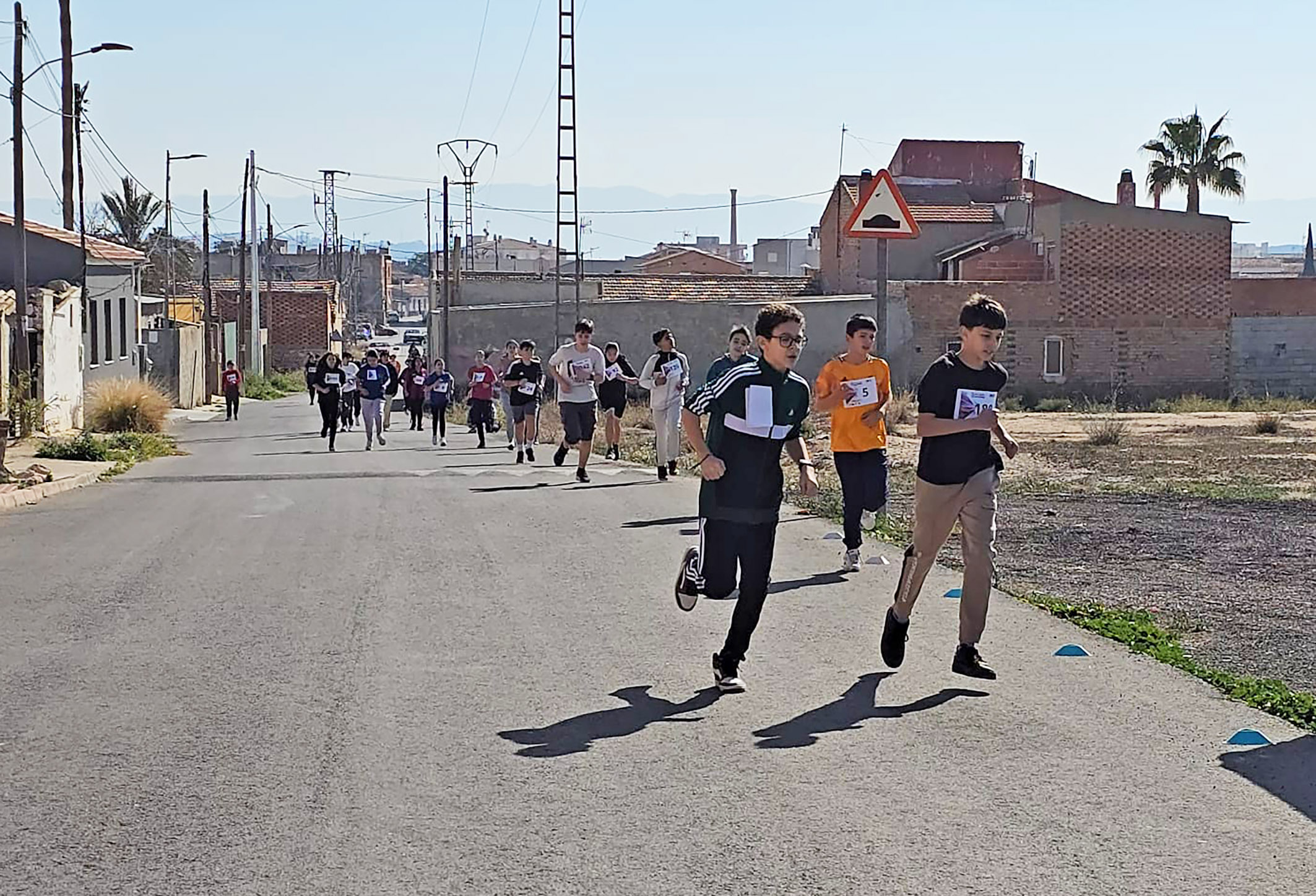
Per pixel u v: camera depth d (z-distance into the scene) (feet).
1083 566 37.86
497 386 111.96
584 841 17.31
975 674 25.18
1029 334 165.48
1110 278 166.09
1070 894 15.62
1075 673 25.54
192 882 16.08
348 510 51.06
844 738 21.68
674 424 61.21
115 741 21.72
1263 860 16.60
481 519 48.01
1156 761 20.36
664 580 35.70
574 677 25.64
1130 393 166.81
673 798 18.92
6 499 54.44
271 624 30.48
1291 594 33.47
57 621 30.91
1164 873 16.21
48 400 103.04
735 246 465.88
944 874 16.20
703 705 23.65
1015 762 20.40
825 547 40.63
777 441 24.56
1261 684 24.30
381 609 32.04
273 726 22.47
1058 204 165.68
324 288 308.19
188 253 334.85
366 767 20.29
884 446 36.99
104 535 45.47
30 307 101.96
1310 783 19.36
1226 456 83.87
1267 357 169.58
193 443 100.17
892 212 43.83
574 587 34.73
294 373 276.00
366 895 15.69
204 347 186.39
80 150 125.90
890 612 25.88
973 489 25.07
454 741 21.59
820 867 16.43
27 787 19.49
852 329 36.40
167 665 26.68
